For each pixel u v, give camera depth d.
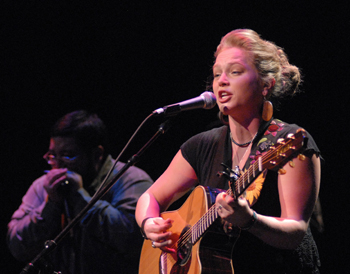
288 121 7.44
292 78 3.99
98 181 6.80
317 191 3.31
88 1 8.70
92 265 6.28
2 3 8.80
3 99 9.09
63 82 9.05
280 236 3.11
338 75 7.19
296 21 7.32
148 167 8.36
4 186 9.05
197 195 3.94
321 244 7.49
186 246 3.85
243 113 3.67
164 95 8.58
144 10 8.48
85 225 6.34
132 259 6.36
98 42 8.85
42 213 6.54
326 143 7.38
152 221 4.12
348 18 7.05
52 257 6.38
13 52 8.99
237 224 3.05
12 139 9.11
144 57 8.66
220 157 3.95
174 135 8.26
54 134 6.76
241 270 3.47
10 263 8.93
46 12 8.84
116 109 8.82
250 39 3.74
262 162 2.90
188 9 8.20
